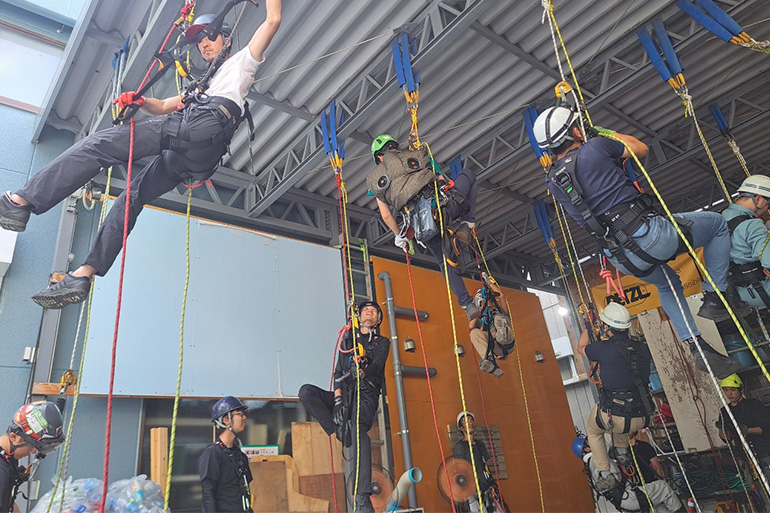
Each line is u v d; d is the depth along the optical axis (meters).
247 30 6.43
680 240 3.19
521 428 10.02
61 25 7.73
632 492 6.32
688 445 9.39
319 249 8.98
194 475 6.38
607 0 6.57
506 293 11.62
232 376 7.07
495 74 7.50
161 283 6.96
